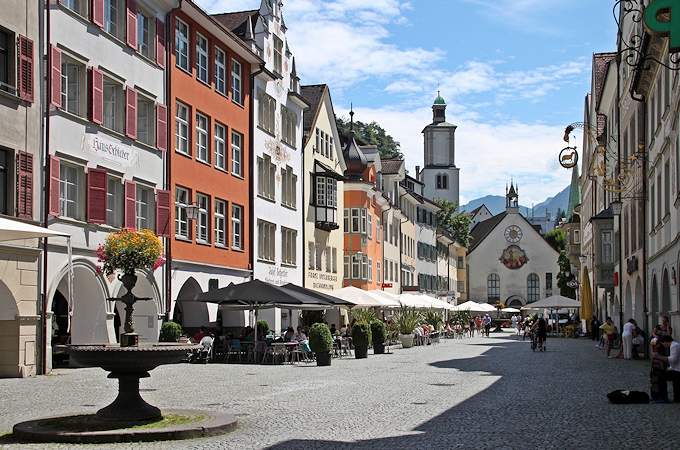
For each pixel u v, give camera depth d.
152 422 14.13
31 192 26.00
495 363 34.47
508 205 129.12
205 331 35.88
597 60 64.94
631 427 14.84
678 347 19.08
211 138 39.84
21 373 25.08
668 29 13.33
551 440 13.24
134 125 32.53
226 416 14.91
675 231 29.09
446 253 109.12
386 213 72.88
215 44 40.41
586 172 74.44
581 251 82.94
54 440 12.84
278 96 49.06
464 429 14.40
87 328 29.67
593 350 47.38
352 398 19.61
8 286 24.83
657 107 33.66
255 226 45.06
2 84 24.81
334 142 60.31
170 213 34.84
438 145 149.50
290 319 50.66
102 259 16.27
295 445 12.55
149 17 34.44
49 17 27.11
